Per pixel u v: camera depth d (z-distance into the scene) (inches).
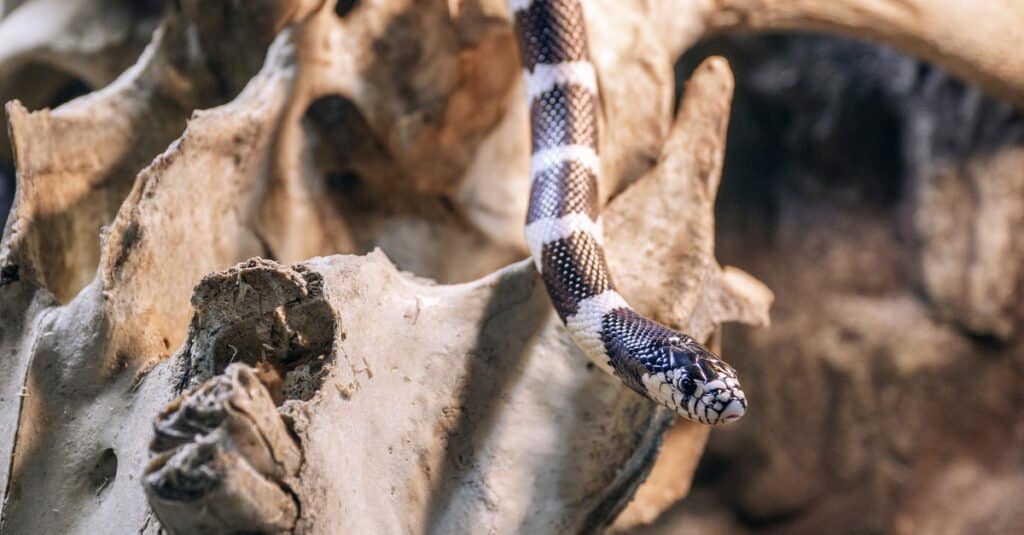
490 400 26.9
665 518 40.9
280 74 28.4
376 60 28.8
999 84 31.6
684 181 28.0
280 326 25.5
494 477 26.8
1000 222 35.6
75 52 32.3
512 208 29.4
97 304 26.6
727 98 28.2
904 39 30.9
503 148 29.4
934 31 30.8
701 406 26.3
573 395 27.1
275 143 28.3
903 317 37.8
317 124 28.8
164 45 29.0
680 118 28.2
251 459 24.0
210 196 27.8
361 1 28.7
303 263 25.8
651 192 28.1
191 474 23.6
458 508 26.6
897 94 38.0
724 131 28.3
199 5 28.8
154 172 27.1
